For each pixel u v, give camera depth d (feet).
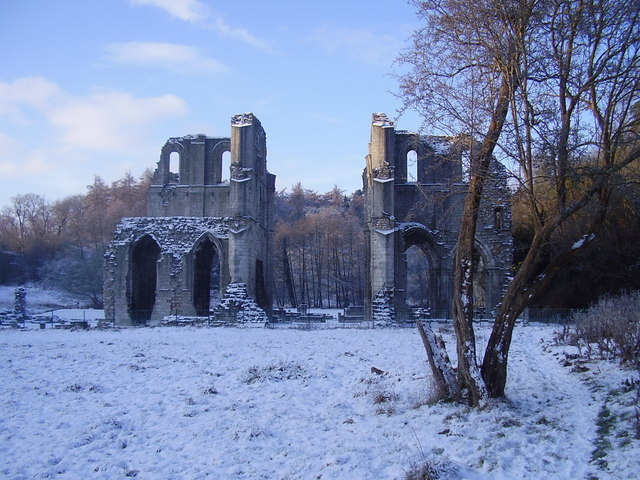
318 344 89.76
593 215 42.27
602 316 68.18
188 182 153.48
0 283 297.74
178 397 54.08
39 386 58.49
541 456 33.58
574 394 45.55
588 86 39.70
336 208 418.92
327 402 51.42
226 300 134.51
